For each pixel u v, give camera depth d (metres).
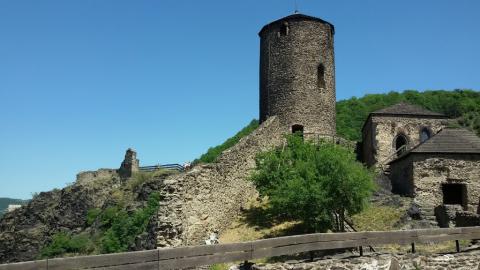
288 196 17.25
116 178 39.56
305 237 10.70
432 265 11.95
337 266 10.85
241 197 21.03
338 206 17.44
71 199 38.59
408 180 21.53
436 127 28.66
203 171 17.73
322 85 28.72
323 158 17.86
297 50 28.36
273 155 20.34
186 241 16.05
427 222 19.17
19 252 36.62
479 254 12.62
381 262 11.34
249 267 10.39
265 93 28.98
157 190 30.77
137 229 26.88
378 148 28.06
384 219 19.41
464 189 20.72
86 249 29.33
